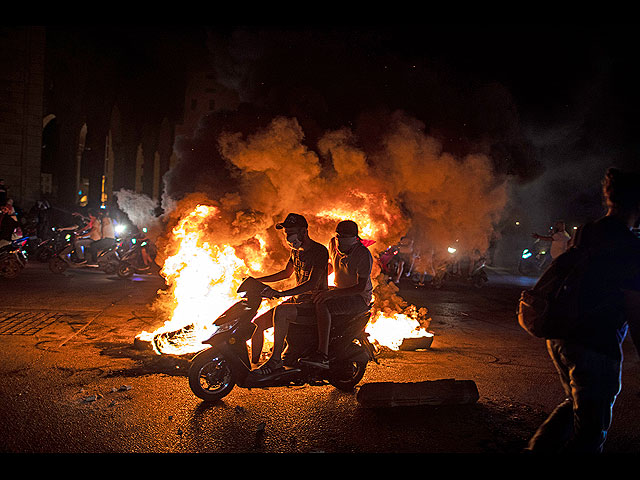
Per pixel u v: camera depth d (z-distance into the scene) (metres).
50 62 23.53
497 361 6.70
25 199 22.06
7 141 21.80
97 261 14.08
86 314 8.50
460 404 4.92
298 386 5.39
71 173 25.02
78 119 25.25
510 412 4.82
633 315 3.05
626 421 4.68
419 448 3.99
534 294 3.37
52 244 14.90
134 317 8.39
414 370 6.11
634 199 3.24
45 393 4.82
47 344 6.52
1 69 21.69
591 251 3.22
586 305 3.16
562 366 3.39
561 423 3.45
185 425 4.24
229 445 3.92
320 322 5.02
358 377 5.34
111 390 4.98
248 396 5.02
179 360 5.90
